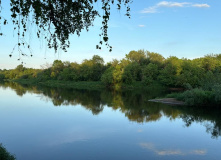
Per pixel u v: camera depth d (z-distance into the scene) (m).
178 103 30.09
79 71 80.81
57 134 15.05
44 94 42.28
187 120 19.95
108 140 13.80
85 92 48.56
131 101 33.06
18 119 19.61
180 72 61.84
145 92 49.91
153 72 68.25
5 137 14.38
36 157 11.12
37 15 4.57
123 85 66.12
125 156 11.25
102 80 68.06
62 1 5.09
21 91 48.31
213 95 27.06
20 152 11.78
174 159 10.91
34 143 13.24
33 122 18.55
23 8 4.46
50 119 19.75
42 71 92.44
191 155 11.48
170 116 21.73
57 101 32.03
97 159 10.86
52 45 5.46
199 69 58.09
